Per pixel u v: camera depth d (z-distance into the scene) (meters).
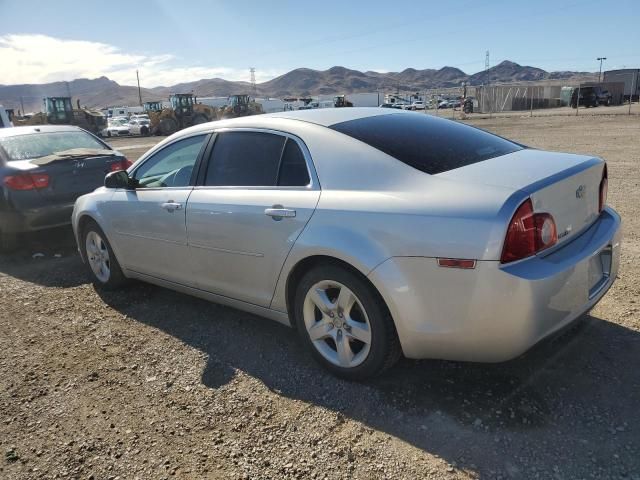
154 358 3.62
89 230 4.96
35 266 6.04
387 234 2.74
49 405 3.13
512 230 2.46
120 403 3.11
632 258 4.93
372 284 2.86
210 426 2.84
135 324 4.21
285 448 2.63
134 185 4.42
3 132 6.99
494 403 2.84
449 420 2.73
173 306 4.52
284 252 3.20
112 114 90.88
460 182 2.73
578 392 2.88
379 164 2.99
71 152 6.74
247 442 2.69
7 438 2.85
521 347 2.56
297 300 3.28
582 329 3.55
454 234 2.54
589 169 2.97
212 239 3.66
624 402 2.77
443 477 2.36
